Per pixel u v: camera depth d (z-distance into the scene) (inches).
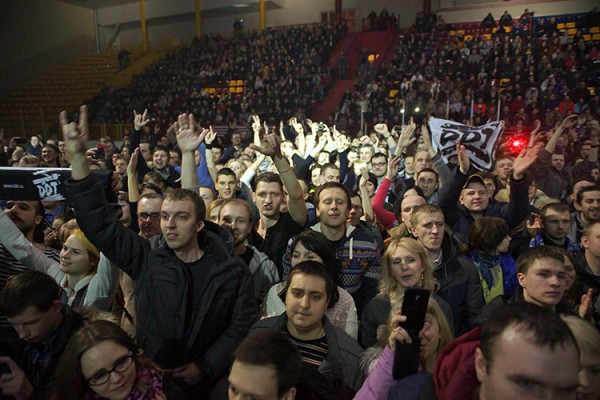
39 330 72.5
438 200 140.9
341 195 115.9
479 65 687.7
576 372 41.6
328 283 81.5
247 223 115.1
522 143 290.7
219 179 167.3
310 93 764.6
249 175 197.2
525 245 134.9
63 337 74.9
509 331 42.9
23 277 73.5
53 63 1003.3
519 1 829.8
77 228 105.3
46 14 986.1
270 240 133.9
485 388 44.6
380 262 117.0
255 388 58.3
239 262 91.1
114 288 94.7
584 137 418.6
